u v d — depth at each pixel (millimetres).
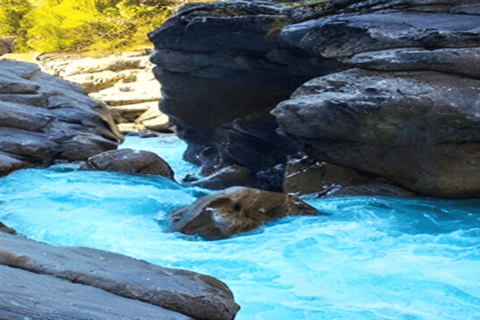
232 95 11344
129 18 32500
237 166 11414
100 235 6445
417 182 7613
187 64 11203
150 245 6004
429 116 6887
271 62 10188
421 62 7242
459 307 4262
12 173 9891
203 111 12008
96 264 3637
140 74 26000
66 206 7910
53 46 33156
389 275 5004
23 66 14773
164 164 10781
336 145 8164
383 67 7598
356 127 7406
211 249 5812
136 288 3182
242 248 5820
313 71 9648
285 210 6820
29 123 11578
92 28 32844
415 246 5883
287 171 9250
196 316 3143
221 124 11938
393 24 7906
